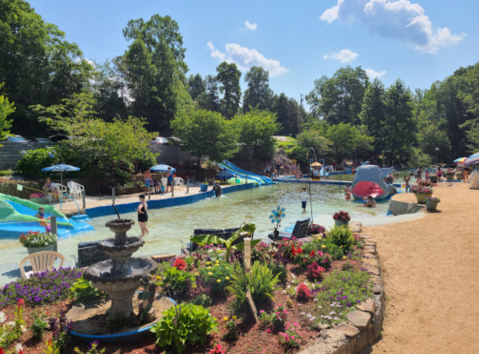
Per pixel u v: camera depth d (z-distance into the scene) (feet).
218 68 249.34
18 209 48.06
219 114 117.60
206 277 20.68
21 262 22.74
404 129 199.93
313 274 23.56
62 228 45.42
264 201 80.89
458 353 17.19
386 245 35.45
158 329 14.97
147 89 145.18
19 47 106.22
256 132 145.38
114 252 15.65
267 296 19.52
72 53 123.34
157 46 156.04
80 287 18.76
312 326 16.83
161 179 85.56
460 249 33.32
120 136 81.10
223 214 62.64
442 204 58.08
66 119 85.30
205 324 15.44
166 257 26.99
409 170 185.68
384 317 20.79
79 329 15.96
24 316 17.26
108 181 79.87
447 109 217.77
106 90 138.72
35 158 72.69
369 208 71.46
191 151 116.37
